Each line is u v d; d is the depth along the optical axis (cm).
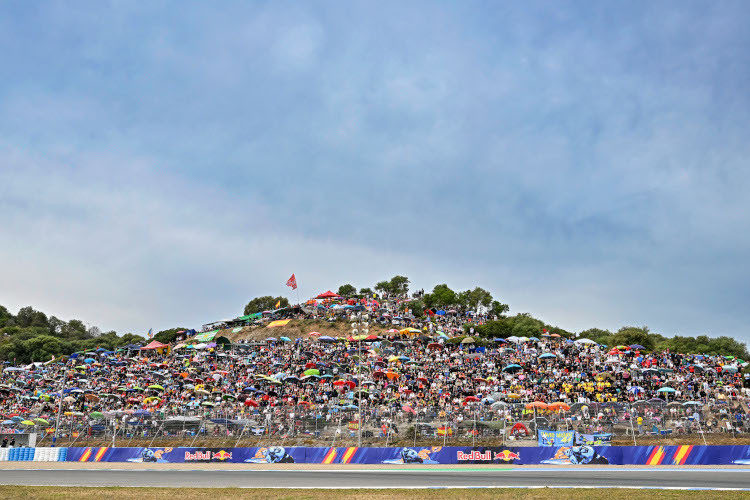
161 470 5203
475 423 5822
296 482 4116
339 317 13338
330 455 5578
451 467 5125
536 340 10612
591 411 6084
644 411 6016
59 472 5069
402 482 4069
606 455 5106
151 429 6562
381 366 9081
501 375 8406
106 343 16738
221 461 5766
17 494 3459
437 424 5938
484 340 11556
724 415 5947
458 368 8894
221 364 10356
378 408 6744
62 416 7669
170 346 12600
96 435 6750
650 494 3281
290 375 8850
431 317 13650
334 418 6312
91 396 8619
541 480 4091
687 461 4956
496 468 5006
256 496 3316
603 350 10425
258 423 6438
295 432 6231
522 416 6125
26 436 6725
